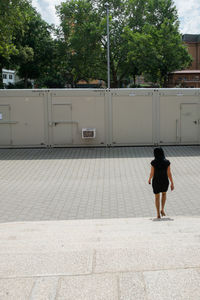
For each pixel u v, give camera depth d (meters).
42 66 52.53
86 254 3.23
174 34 43.31
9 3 22.98
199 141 16.11
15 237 4.91
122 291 2.47
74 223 6.43
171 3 48.66
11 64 44.44
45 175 11.21
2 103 15.53
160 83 47.75
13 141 15.79
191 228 5.10
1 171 11.85
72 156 14.17
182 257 3.09
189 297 2.37
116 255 3.18
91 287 2.54
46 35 50.88
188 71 55.84
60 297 2.41
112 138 15.91
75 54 51.41
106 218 7.18
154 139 15.98
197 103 15.91
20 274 2.81
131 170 11.62
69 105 15.62
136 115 15.81
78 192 9.25
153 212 7.54
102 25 47.72
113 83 55.31
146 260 3.04
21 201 8.54
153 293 2.43
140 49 43.03
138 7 50.16
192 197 8.56
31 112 15.64
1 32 23.64
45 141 15.80
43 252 3.38
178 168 11.80
